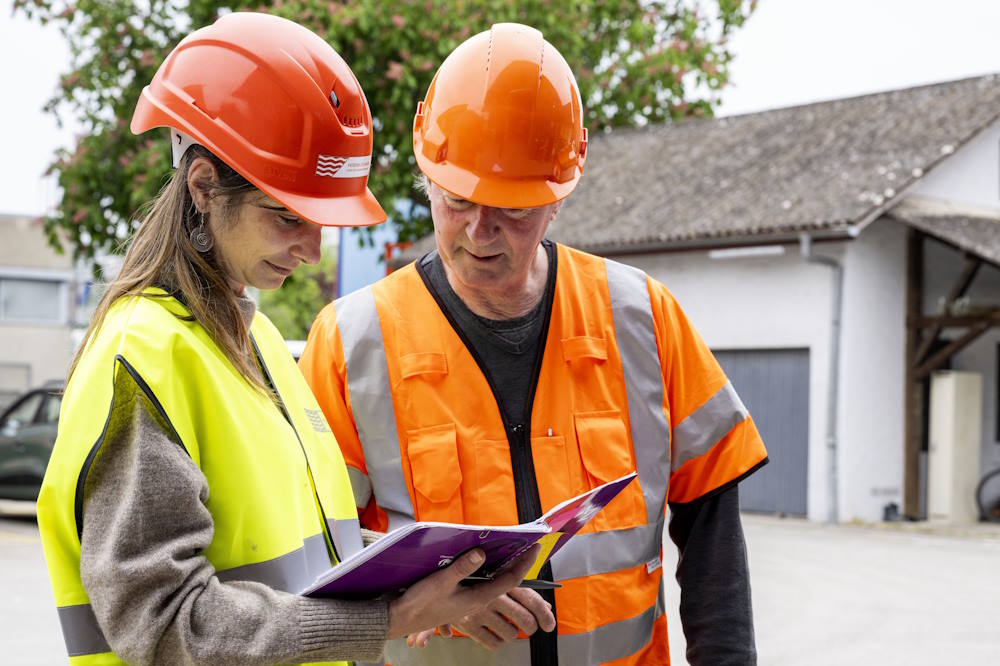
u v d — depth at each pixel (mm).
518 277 2287
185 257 1760
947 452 14617
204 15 15953
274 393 1917
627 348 2475
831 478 14125
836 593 8633
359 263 18453
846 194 14594
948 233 13953
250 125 1768
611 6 19547
